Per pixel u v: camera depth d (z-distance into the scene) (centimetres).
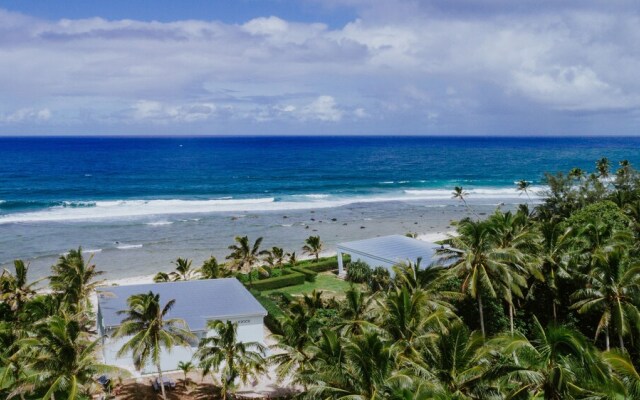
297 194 13362
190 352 3859
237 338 4022
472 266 3922
